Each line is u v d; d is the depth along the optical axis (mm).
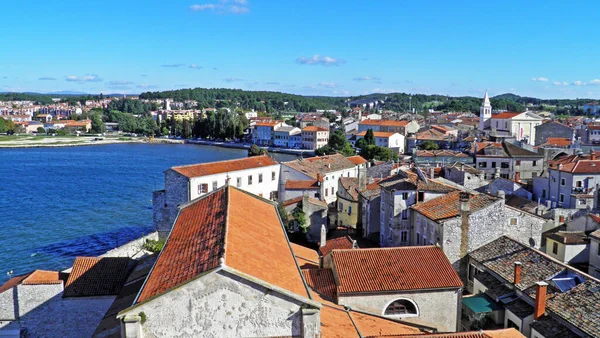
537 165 131000
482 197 62344
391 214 71500
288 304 27359
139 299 27812
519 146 142500
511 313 46000
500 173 130500
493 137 168125
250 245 32438
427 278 45031
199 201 47281
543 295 42906
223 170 100938
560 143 163375
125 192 158000
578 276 46094
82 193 155875
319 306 27250
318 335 27359
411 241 70375
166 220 94500
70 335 54250
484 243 59250
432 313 44469
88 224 119125
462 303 49094
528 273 49438
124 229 115188
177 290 26625
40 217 125312
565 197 97312
